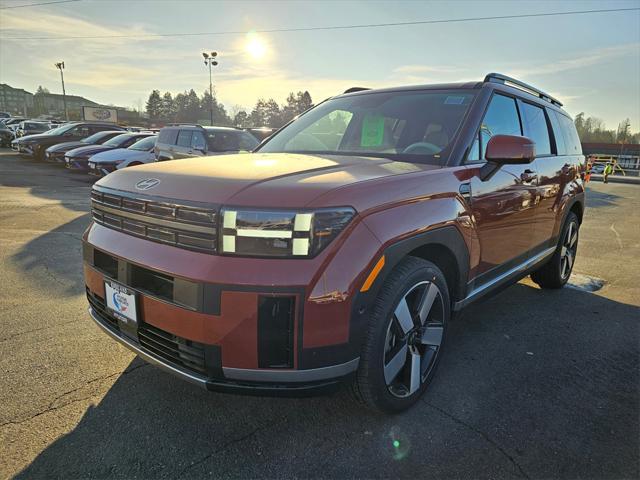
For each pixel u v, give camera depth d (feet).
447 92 10.52
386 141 9.94
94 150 46.16
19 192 34.63
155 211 6.82
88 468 6.61
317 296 6.07
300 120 12.21
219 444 7.22
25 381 8.77
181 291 6.33
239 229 6.04
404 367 7.97
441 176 8.16
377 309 7.00
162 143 37.14
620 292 15.35
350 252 6.30
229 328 6.10
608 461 7.03
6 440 7.12
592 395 8.89
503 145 8.65
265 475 6.61
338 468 6.78
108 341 10.46
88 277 8.21
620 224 30.01
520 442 7.44
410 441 7.39
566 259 15.24
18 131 94.48
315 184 6.51
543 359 10.35
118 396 8.38
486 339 11.37
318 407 8.25
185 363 6.61
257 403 8.32
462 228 8.40
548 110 13.56
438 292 8.21
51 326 11.18
